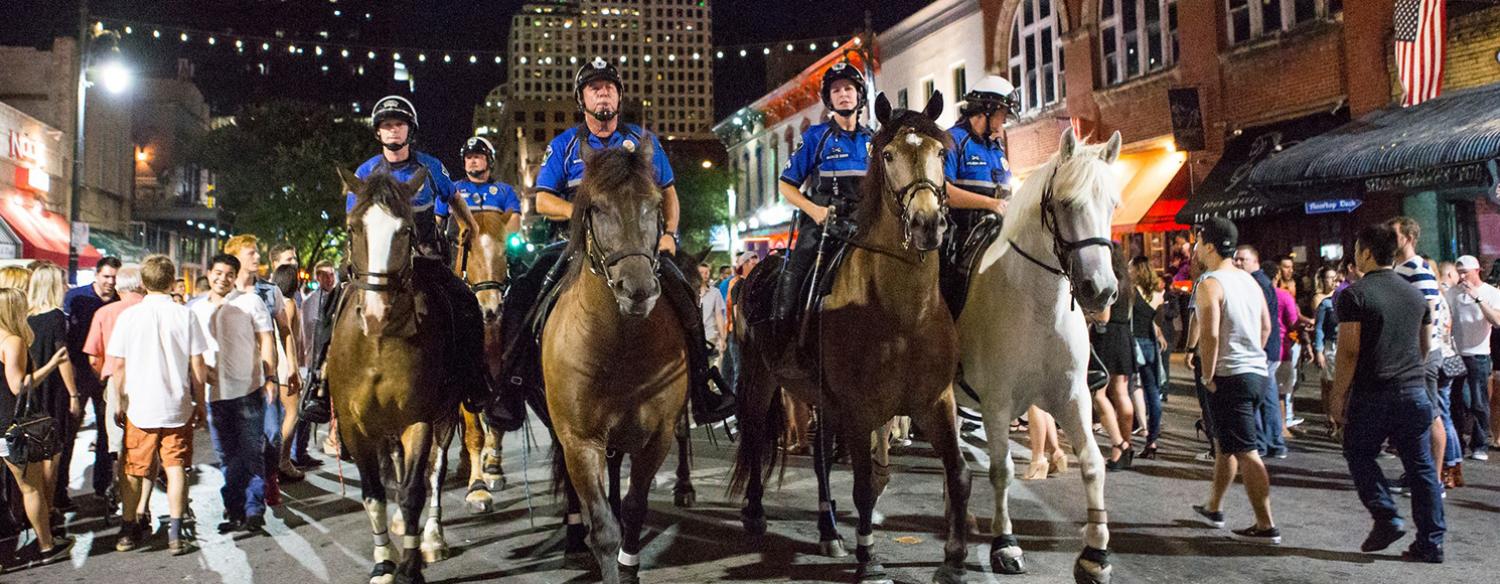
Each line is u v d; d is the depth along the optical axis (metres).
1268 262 10.30
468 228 6.50
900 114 4.68
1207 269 6.15
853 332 4.87
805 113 38.91
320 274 9.97
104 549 6.46
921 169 4.38
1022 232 5.05
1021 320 5.05
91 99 30.03
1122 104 22.08
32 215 24.50
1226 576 5.24
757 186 44.66
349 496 8.10
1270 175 14.36
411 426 5.30
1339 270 13.64
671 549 6.05
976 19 27.28
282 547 6.40
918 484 7.98
